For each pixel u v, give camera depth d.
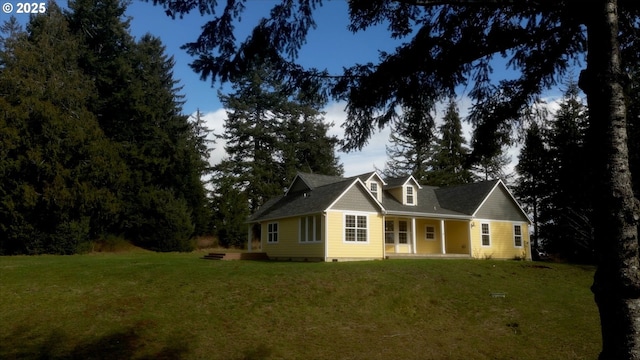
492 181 31.33
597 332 13.07
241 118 51.81
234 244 43.91
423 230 30.61
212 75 5.09
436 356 11.38
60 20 36.84
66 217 31.31
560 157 27.66
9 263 20.50
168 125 43.09
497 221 30.45
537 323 13.88
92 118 34.12
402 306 14.91
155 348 11.15
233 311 13.61
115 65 40.03
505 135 5.82
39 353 10.65
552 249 32.84
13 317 12.77
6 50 34.22
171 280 16.39
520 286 18.20
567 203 28.53
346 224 24.80
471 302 15.68
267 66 5.31
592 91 3.74
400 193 29.86
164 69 52.56
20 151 29.42
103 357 10.53
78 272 17.64
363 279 17.06
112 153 33.94
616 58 3.68
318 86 5.14
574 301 16.33
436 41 4.84
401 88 5.07
